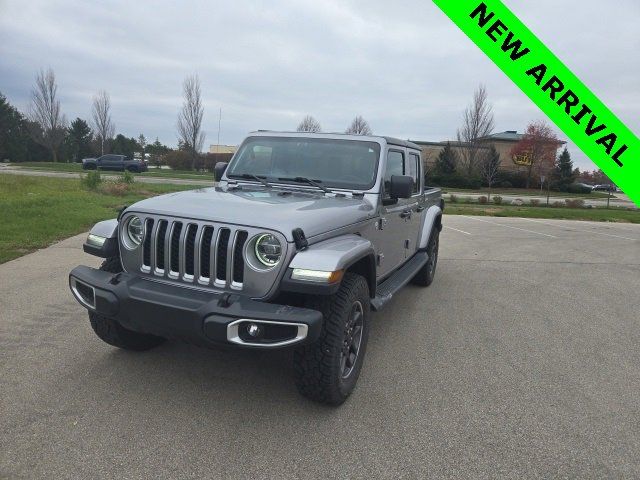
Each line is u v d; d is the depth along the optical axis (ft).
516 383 13.46
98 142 202.59
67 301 17.93
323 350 10.67
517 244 40.88
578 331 18.25
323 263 9.96
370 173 14.71
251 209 11.13
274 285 10.12
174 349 14.23
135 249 11.39
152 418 10.66
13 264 23.34
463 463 9.69
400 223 17.37
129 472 8.88
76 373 12.49
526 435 10.81
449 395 12.55
